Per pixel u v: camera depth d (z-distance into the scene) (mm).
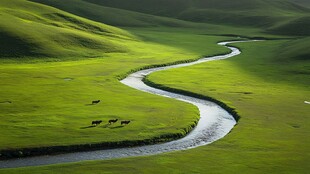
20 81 151875
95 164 78562
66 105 121688
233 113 122250
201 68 198750
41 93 135250
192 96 145375
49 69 178000
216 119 117625
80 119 107688
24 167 76438
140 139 94938
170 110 121375
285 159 82562
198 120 115625
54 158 84125
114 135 96500
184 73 184250
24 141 89250
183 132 102438
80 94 136625
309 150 88500
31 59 196875
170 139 98375
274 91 150500
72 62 198375
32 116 108562
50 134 94625
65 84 151000
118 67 190000
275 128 105375
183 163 79812
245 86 158750
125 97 135625
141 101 131000
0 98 126062
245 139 95812
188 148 92688
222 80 170000
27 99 126438
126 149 90750
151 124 106312
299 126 107625
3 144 86875
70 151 88125
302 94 146000
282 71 192250
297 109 125062
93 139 93125
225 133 104812
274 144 92250
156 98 136500
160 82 163000
